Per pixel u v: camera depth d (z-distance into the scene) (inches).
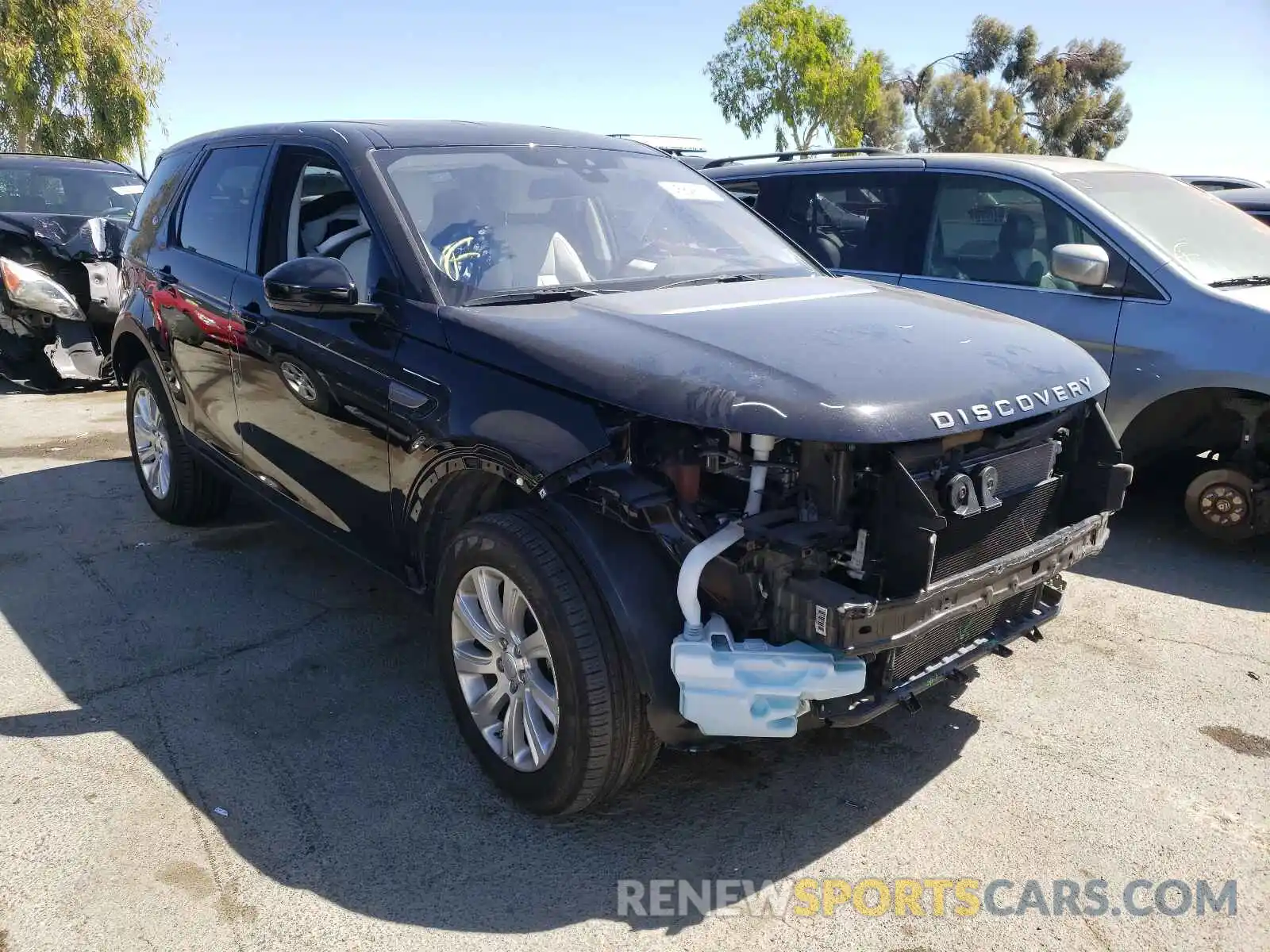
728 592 101.0
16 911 99.2
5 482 244.8
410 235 132.4
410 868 106.4
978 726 135.2
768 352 107.0
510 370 113.1
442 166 144.9
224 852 108.4
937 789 121.0
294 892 102.5
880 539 100.5
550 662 105.7
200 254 179.2
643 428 104.3
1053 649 157.8
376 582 182.5
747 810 117.0
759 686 97.1
